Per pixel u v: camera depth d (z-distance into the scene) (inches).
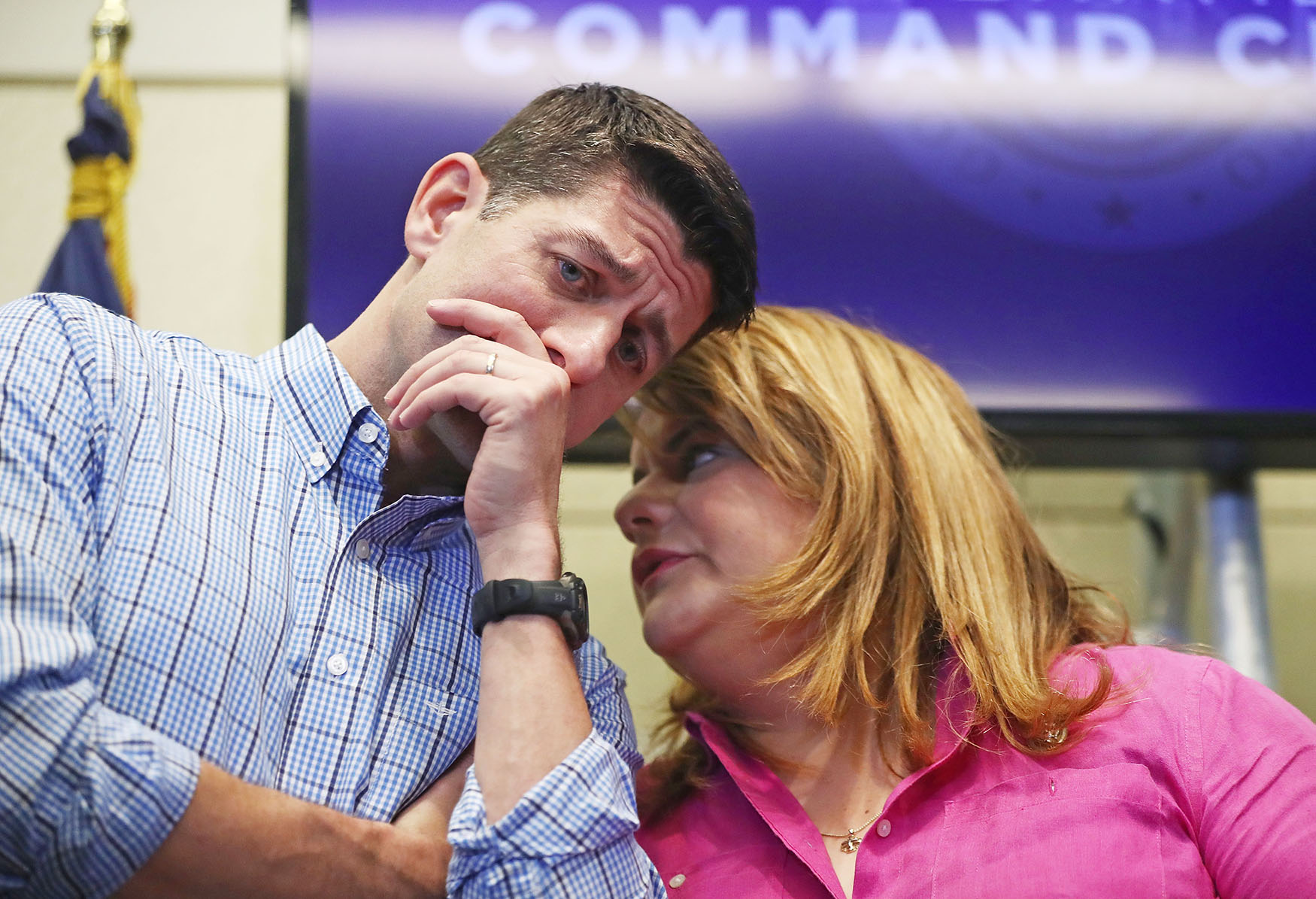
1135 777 125.2
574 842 105.0
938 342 199.2
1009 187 206.2
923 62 211.8
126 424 109.5
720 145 206.1
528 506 118.0
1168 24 215.8
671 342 132.1
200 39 229.0
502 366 119.0
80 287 180.4
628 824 108.2
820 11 213.6
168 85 229.3
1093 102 211.3
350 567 118.9
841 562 143.9
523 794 105.9
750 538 146.3
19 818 88.6
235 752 103.5
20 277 220.2
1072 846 121.6
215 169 226.7
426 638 120.7
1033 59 212.8
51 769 89.7
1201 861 122.3
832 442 150.6
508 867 103.8
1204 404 197.5
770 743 146.1
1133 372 198.7
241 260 223.1
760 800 134.5
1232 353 199.6
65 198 223.9
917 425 156.0
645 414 160.4
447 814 112.5
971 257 202.8
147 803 91.6
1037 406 196.7
